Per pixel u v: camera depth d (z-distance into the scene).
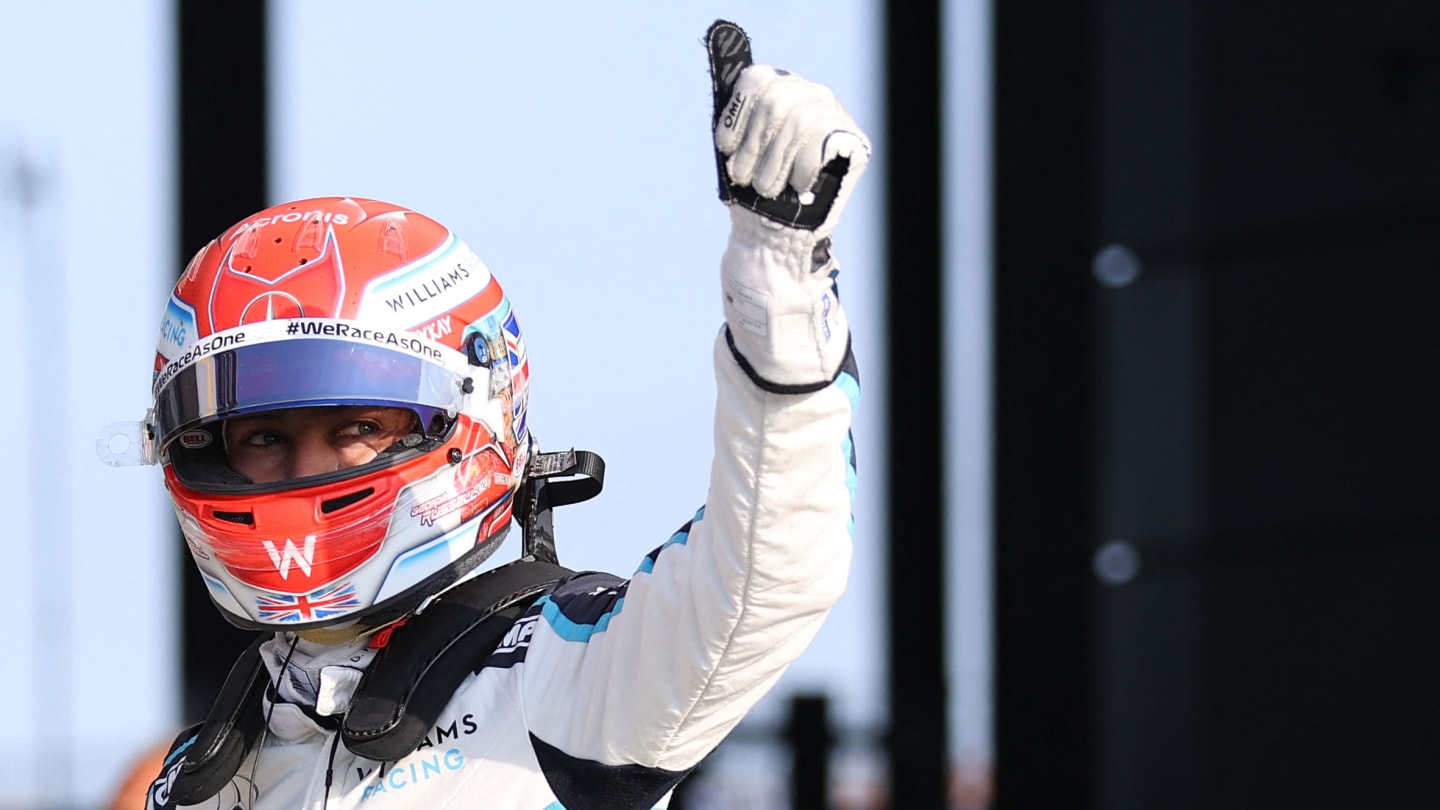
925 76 14.70
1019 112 14.02
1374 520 13.01
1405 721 12.88
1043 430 13.95
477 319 6.40
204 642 15.66
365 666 6.07
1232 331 13.52
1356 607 13.08
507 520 6.59
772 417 4.78
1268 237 13.39
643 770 5.44
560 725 5.57
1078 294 13.88
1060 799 13.70
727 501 4.89
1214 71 13.52
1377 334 13.07
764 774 14.78
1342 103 13.15
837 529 4.98
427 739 5.77
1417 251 12.90
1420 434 12.93
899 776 14.64
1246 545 13.42
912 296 14.83
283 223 6.38
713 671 5.12
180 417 6.12
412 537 6.14
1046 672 13.83
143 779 9.82
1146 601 13.69
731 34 4.65
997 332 14.12
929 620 14.79
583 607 5.77
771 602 4.97
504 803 5.60
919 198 14.77
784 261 4.63
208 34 15.14
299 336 6.04
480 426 6.32
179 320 6.27
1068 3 13.86
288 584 6.05
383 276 6.21
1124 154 13.76
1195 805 13.41
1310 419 13.27
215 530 6.10
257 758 6.19
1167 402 13.70
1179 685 13.56
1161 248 13.70
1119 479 13.80
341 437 6.25
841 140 4.48
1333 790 13.06
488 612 6.02
